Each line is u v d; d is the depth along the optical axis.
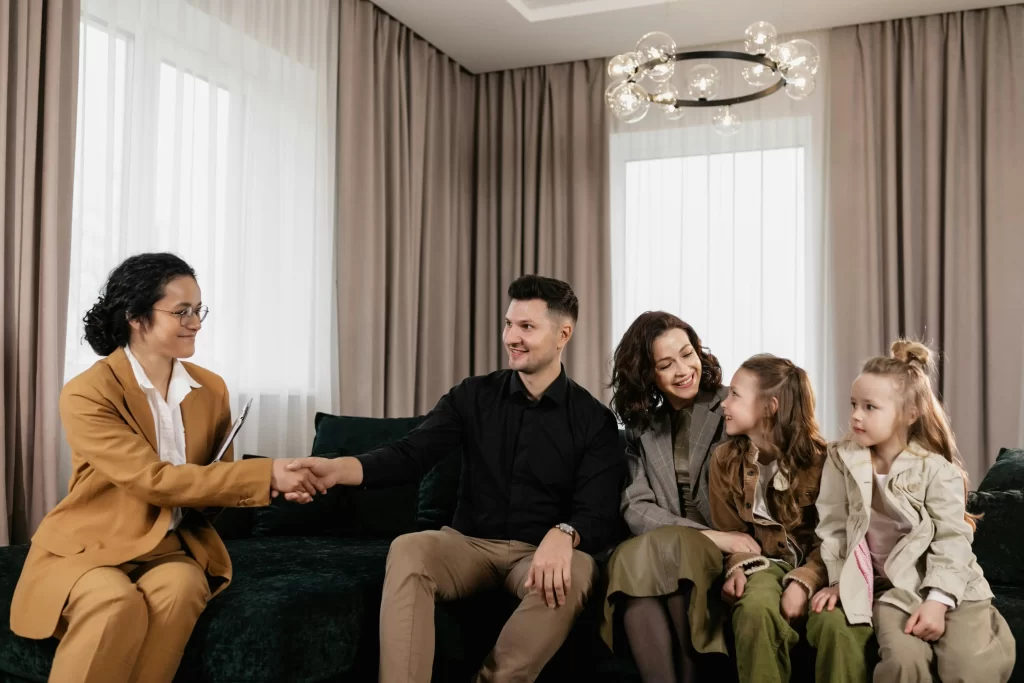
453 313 4.55
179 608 1.57
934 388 3.77
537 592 1.76
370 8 3.88
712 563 1.78
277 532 2.54
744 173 4.23
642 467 2.12
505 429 2.11
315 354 3.57
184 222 2.92
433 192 4.43
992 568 2.13
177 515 1.77
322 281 3.60
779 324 4.14
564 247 4.51
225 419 1.93
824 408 4.02
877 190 3.95
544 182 4.55
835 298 3.97
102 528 1.67
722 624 1.77
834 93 4.03
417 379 4.27
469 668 1.95
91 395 1.67
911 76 3.92
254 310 3.25
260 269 3.25
